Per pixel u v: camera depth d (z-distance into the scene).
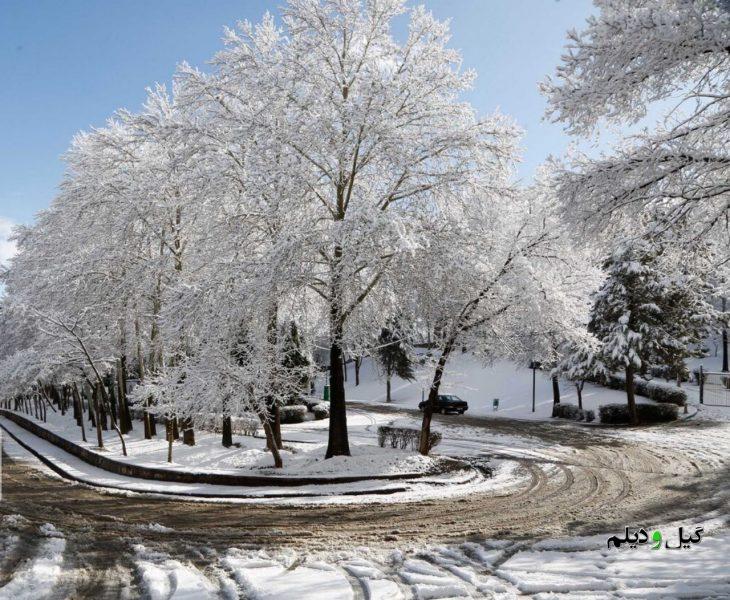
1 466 20.67
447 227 16.78
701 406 31.02
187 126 18.25
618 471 15.91
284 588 6.52
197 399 16.55
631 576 6.76
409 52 17.52
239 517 11.10
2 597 6.41
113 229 22.52
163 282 23.58
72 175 27.50
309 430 29.91
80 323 23.78
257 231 18.44
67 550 8.47
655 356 29.92
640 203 11.38
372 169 17.73
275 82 16.64
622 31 9.78
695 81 11.12
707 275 15.66
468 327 18.42
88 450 20.91
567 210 11.71
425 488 14.13
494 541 8.66
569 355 33.88
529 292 17.02
